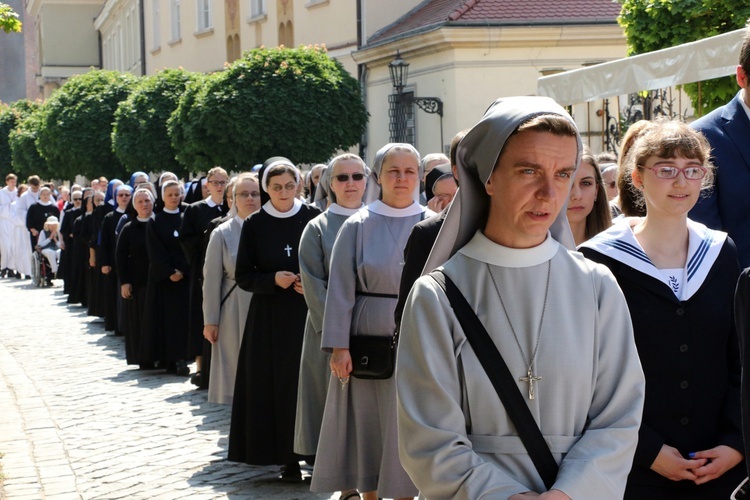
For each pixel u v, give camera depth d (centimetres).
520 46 2139
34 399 1000
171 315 1145
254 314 707
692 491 355
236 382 711
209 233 994
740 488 296
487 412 275
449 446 268
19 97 7444
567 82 1093
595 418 282
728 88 1061
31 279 2603
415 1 2570
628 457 277
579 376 278
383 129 2480
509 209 278
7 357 1283
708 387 361
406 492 556
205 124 2145
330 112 2162
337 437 579
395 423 561
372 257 565
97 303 1644
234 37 3284
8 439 827
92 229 1698
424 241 466
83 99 3122
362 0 2544
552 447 275
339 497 634
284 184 712
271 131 2127
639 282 364
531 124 271
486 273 283
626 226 379
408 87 2342
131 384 1088
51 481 696
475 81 2147
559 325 279
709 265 366
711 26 1226
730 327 363
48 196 2431
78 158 3098
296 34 2875
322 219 635
